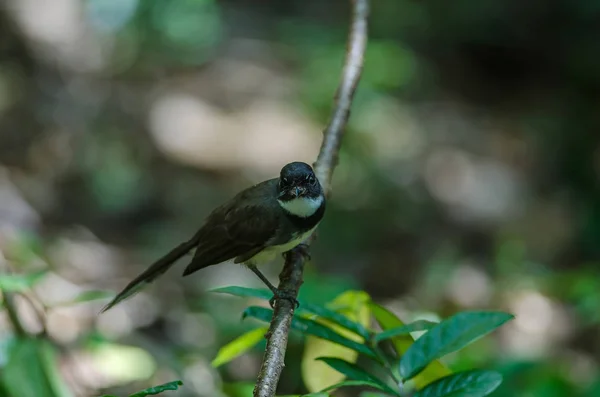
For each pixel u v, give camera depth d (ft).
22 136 45.34
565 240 50.24
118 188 44.04
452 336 11.44
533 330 38.75
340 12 78.02
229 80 60.70
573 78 75.05
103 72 54.90
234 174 49.21
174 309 32.71
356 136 55.01
